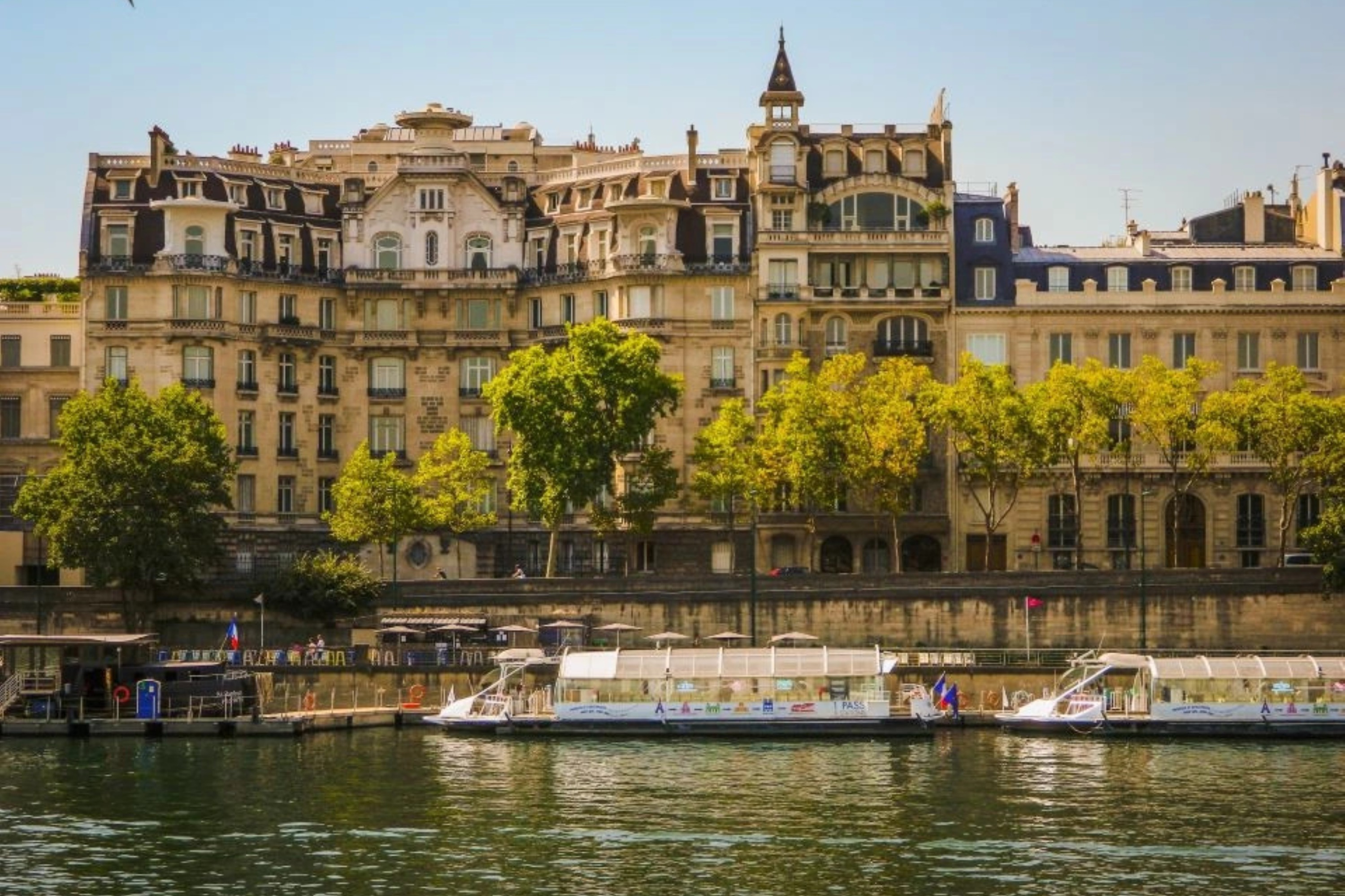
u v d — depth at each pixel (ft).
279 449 641.81
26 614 553.23
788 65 644.27
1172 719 479.00
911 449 580.71
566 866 343.46
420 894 326.65
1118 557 628.28
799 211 636.89
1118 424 628.69
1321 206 654.53
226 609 561.84
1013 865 344.28
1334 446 570.05
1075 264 643.45
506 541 638.12
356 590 560.20
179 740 469.98
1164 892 328.29
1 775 419.13
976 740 473.26
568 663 484.74
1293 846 357.20
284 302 646.74
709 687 480.64
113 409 562.25
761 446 587.68
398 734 482.69
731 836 364.38
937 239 636.07
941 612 555.69
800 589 558.56
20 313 650.84
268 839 360.48
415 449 653.30
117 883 331.57
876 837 363.15
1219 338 634.84
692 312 635.66
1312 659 483.51
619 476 633.61
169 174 640.99
